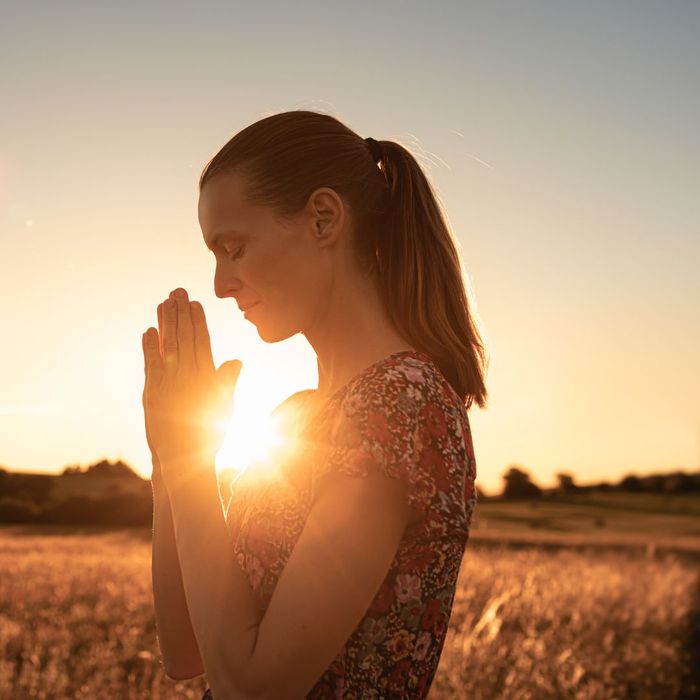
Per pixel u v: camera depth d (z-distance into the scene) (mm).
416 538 1003
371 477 965
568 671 6441
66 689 5746
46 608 10008
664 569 13148
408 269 1153
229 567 1014
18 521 37062
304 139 1130
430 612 1025
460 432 1047
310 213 1114
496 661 6320
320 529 958
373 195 1164
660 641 8109
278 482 1049
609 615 9555
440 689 5672
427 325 1155
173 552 1252
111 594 10672
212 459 1081
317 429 1026
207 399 1105
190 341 1128
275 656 927
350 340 1123
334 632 938
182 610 1242
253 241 1104
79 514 38031
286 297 1109
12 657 6910
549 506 63562
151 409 1105
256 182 1104
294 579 946
